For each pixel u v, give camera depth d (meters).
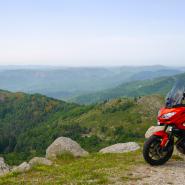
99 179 13.38
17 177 15.08
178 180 13.15
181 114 14.38
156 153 14.84
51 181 13.49
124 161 17.12
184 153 15.41
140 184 12.66
